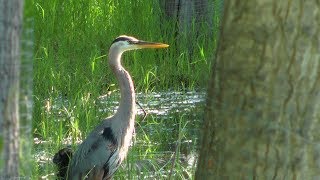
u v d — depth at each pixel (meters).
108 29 20.64
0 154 5.57
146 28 20.50
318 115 6.45
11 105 5.54
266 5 6.36
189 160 13.16
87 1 20.91
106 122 13.10
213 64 6.83
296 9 6.32
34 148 13.41
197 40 20.14
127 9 20.86
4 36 5.43
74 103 15.67
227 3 6.57
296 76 6.40
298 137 6.48
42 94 16.86
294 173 6.53
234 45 6.54
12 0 5.43
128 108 13.21
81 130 14.46
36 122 14.87
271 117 6.49
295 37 6.36
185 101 17.00
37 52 18.23
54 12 20.23
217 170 6.76
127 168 12.93
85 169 12.72
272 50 6.40
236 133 6.62
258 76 6.46
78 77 17.47
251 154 6.58
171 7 20.45
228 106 6.63
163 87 18.34
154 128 15.20
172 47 19.95
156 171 11.99
